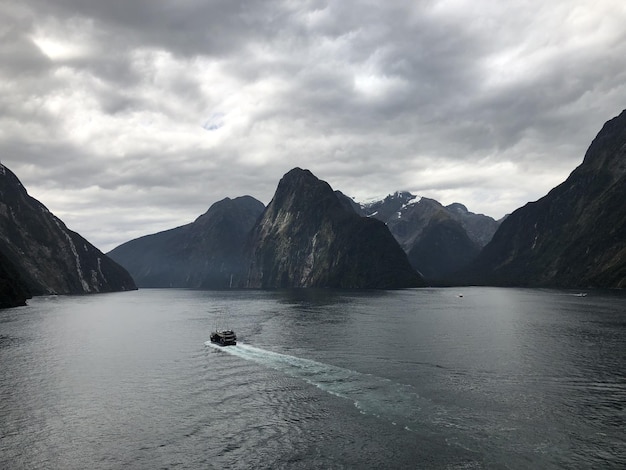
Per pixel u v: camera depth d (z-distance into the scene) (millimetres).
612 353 82375
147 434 49781
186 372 76062
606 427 47938
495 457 42031
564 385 62812
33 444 47781
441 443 45250
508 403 55938
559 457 41688
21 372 77500
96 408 58312
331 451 44375
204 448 46031
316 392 62656
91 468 42656
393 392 61594
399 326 125688
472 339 100875
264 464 42281
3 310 199750
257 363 81312
